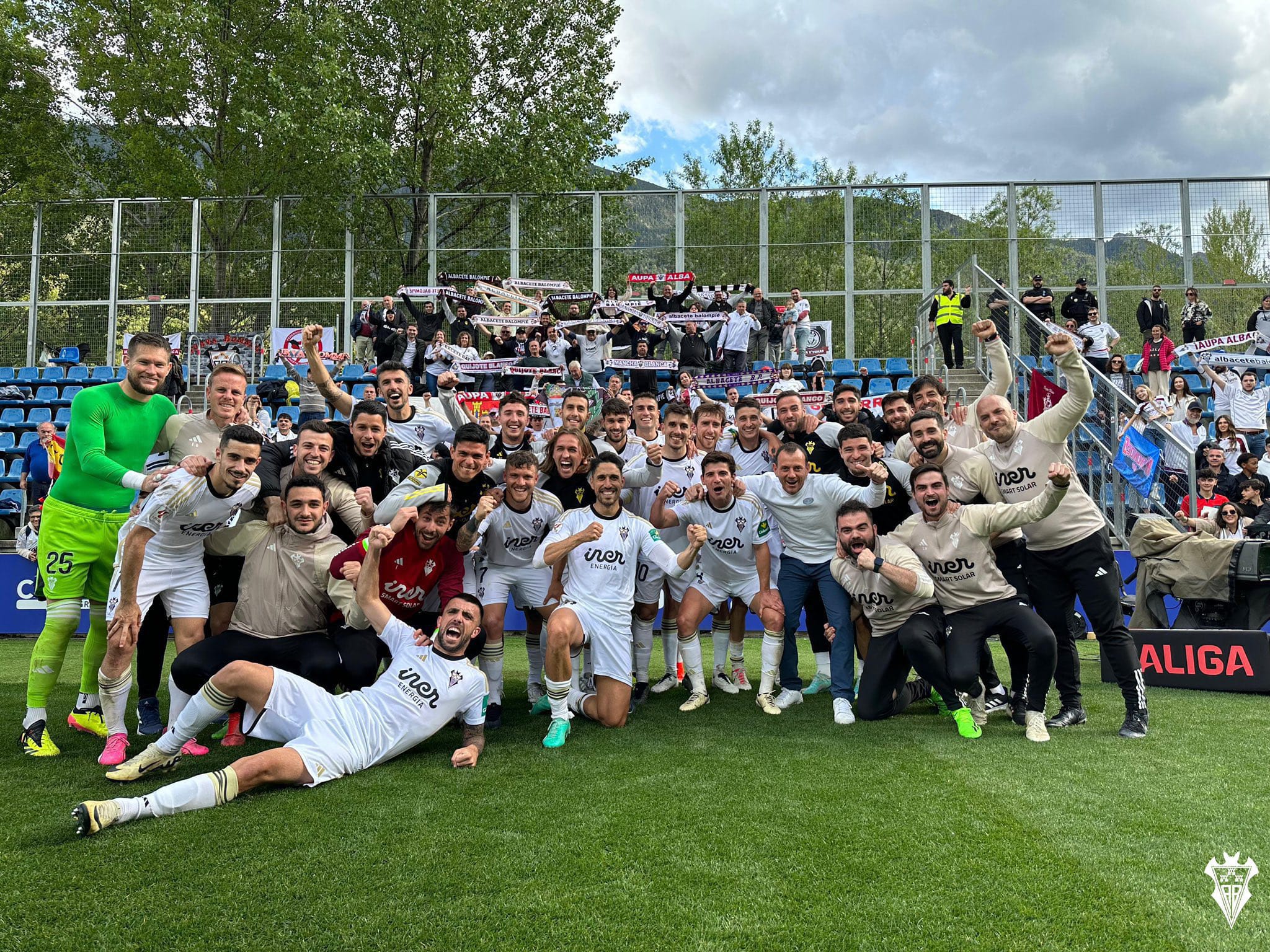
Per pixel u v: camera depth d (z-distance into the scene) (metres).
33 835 2.99
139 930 2.32
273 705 3.66
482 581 5.01
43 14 20.02
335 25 17.91
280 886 2.58
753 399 5.93
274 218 16.70
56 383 15.26
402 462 4.95
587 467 5.27
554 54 22.28
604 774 3.72
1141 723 4.39
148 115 19.33
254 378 15.86
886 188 16.44
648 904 2.47
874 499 4.94
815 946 2.24
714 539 5.23
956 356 13.85
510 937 2.29
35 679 4.15
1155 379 12.84
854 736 4.45
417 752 4.13
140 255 16.81
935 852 2.83
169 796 3.15
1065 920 2.37
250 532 4.36
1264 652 5.46
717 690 5.78
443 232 16.89
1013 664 4.77
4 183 21.12
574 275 16.78
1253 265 16.06
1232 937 2.26
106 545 4.34
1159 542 6.54
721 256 16.67
